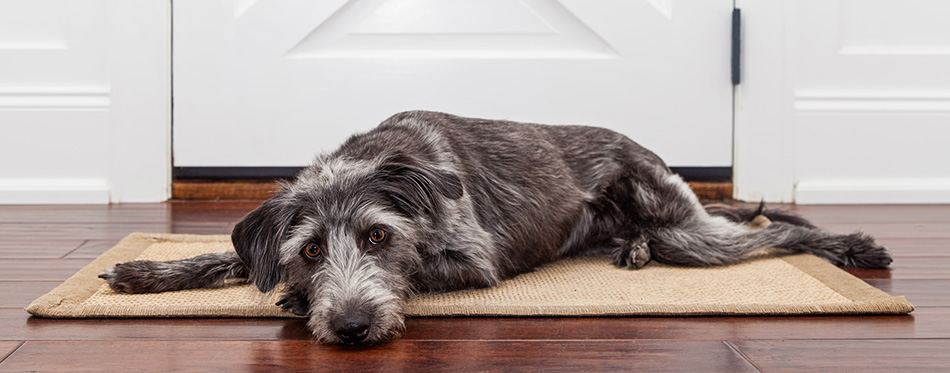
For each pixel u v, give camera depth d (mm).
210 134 1961
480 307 1212
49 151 1935
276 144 1971
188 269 1300
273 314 1202
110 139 1938
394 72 1961
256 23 1933
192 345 1111
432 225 1256
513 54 1964
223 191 1982
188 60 1938
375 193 1217
